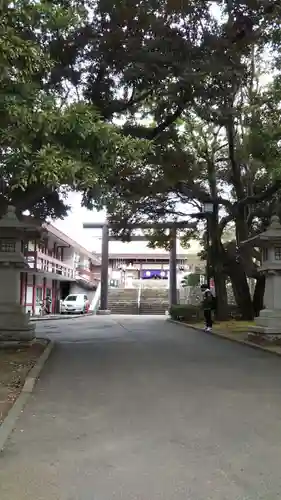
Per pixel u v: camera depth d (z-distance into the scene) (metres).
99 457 5.48
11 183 9.23
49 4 9.61
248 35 13.55
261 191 26.58
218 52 13.20
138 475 4.96
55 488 4.63
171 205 29.67
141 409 7.65
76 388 9.19
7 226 14.24
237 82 16.08
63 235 42.53
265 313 16.31
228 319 29.09
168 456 5.52
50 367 11.53
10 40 7.05
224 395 8.65
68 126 8.24
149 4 12.55
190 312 29.34
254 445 5.90
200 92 13.87
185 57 12.91
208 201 26.11
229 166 28.59
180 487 4.66
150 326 26.47
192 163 24.11
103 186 10.02
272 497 4.45
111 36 12.77
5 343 14.26
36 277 39.47
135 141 9.17
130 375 10.56
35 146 8.26
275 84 17.73
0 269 14.76
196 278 40.06
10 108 7.73
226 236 40.66
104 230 45.41
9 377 9.94
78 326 26.22
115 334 20.81
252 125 19.36
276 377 10.41
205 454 5.58
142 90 14.27
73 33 12.63
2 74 7.08
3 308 14.49
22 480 4.83
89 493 4.52
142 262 69.44
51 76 12.47
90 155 8.77
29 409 7.63
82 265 54.34
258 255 27.75
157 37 12.91
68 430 6.53
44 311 40.34
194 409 7.66
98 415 7.30
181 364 12.16
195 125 25.80
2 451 5.68
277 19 13.20
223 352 14.55
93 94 13.95
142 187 18.91
